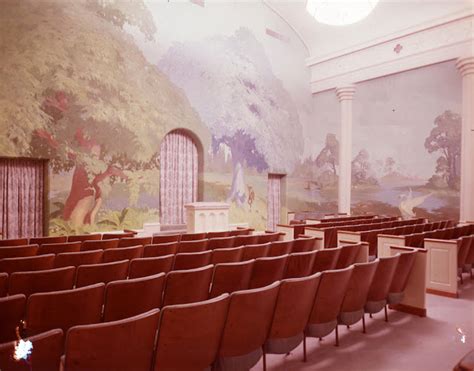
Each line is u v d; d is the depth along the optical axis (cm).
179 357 235
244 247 525
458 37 1247
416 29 1335
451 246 601
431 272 625
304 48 1691
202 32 1292
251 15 1456
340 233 780
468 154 1212
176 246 557
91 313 291
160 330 225
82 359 196
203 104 1286
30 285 342
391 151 1429
